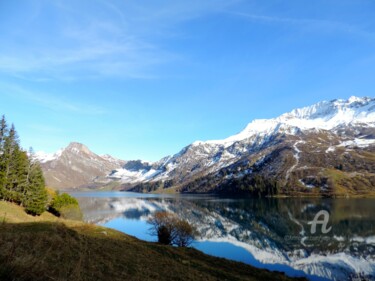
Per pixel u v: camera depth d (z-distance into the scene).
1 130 85.12
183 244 61.28
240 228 96.50
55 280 11.70
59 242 26.50
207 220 115.81
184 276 29.28
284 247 68.44
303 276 46.94
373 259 56.16
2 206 69.50
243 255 61.19
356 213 117.88
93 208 171.50
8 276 9.24
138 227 95.62
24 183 82.31
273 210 145.50
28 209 76.81
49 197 97.25
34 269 10.29
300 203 177.25
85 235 40.38
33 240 22.50
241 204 188.62
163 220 63.59
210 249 67.00
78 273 13.27
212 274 33.97
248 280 34.59
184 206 182.75
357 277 46.66
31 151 99.94
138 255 34.78
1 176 79.81
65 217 88.06
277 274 42.69
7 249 10.40
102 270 22.64
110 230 54.22
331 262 54.81
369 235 76.69
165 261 35.12
